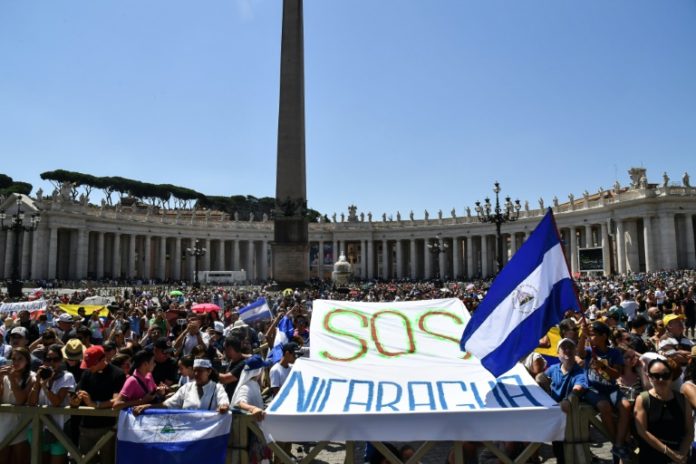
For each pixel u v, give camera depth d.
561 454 6.44
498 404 5.86
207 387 6.49
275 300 23.25
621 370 6.89
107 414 6.20
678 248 64.81
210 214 101.88
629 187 71.81
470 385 6.42
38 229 66.38
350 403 5.95
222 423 5.95
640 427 5.28
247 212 136.62
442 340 7.65
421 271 98.75
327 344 7.51
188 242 90.62
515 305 6.65
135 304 24.67
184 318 15.26
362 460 8.12
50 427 6.33
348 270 45.44
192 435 5.96
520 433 5.57
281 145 29.95
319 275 94.81
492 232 84.06
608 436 5.70
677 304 19.81
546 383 7.46
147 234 79.56
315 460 8.17
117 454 6.04
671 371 5.33
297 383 6.48
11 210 66.62
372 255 94.12
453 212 89.38
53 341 9.20
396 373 6.72
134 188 111.56
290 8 29.98
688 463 5.40
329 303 8.74
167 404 6.48
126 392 6.37
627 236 67.06
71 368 8.13
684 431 5.24
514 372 6.76
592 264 52.88
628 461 5.48
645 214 63.34
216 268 93.75
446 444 8.68
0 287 54.44
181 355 10.08
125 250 84.69
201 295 32.88
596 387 5.84
